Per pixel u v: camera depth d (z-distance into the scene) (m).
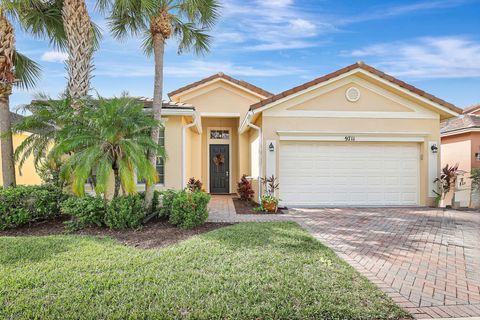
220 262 5.09
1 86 8.96
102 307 3.59
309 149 12.02
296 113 11.83
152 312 3.49
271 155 11.72
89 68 9.36
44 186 9.10
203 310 3.56
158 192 9.01
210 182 17.50
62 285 4.15
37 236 7.07
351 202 12.05
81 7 9.08
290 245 6.14
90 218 7.66
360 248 6.22
